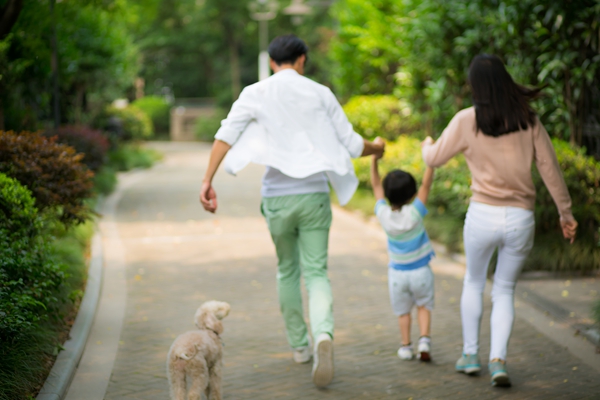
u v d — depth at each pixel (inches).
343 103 859.4
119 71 874.1
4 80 408.8
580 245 337.7
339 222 516.7
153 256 395.9
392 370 215.6
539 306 283.3
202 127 1872.5
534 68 403.9
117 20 844.6
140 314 280.2
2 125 417.1
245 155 196.2
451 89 494.6
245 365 220.4
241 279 342.3
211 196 201.0
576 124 380.8
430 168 214.1
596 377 206.5
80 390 197.8
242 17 1907.0
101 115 1017.5
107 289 321.1
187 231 477.7
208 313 182.4
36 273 225.3
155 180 826.8
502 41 394.0
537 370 213.3
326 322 193.5
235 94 1974.7
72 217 302.2
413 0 526.3
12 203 241.4
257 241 441.4
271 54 208.2
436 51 466.9
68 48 595.5
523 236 195.0
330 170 197.9
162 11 2001.7
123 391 197.6
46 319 227.0
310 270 205.0
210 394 181.5
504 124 189.9
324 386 201.8
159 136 1999.3
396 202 219.6
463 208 387.5
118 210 577.6
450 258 383.6
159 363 222.1
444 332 254.7
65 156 299.3
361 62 777.6
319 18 1766.7
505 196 194.2
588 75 350.6
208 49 2064.5
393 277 222.4
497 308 202.7
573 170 341.4
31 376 192.1
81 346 230.4
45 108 639.8
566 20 360.8
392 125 646.5
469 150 197.5
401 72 577.6
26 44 421.4
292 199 201.3
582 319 263.7
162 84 2315.5
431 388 199.8
